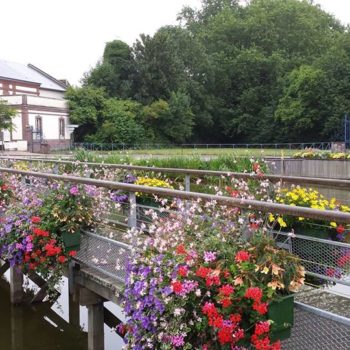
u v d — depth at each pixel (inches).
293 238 160.4
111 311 229.3
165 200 181.2
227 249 115.0
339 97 1616.6
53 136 1578.5
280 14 2207.2
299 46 2188.7
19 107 1491.1
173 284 109.4
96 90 1676.9
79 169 354.3
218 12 2458.2
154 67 1770.4
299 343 113.9
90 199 197.0
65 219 188.5
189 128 1772.9
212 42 2207.2
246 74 2003.0
